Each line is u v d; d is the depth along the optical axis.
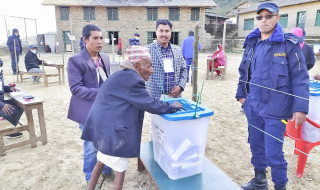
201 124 2.14
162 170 2.36
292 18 25.45
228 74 11.30
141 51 2.00
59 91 7.76
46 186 2.86
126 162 2.17
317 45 17.16
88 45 2.54
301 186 2.85
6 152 3.67
